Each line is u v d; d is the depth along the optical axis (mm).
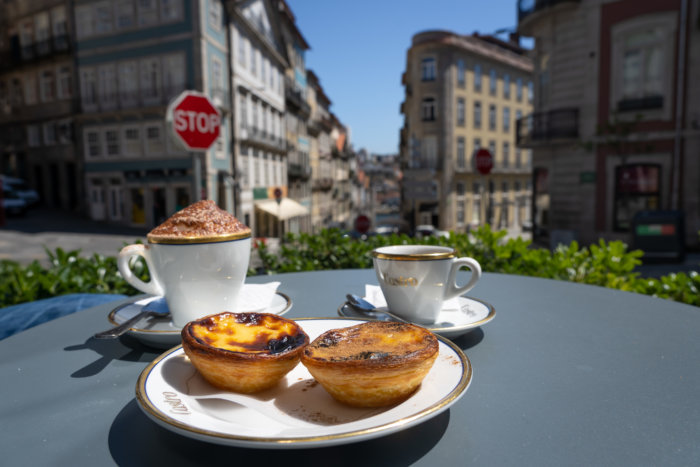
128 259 1146
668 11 14469
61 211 28797
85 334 1268
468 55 39562
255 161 29125
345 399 701
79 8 25938
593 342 1141
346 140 68562
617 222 15898
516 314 1415
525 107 46125
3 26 29406
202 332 808
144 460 650
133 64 24594
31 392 894
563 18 16188
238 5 25547
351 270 2248
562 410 779
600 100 15766
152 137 24719
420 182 10922
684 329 1249
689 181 14789
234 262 1122
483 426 729
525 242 2930
